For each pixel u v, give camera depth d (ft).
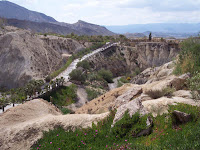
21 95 116.26
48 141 25.58
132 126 25.70
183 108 27.20
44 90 134.92
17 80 197.26
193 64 51.24
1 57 214.90
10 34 234.58
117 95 57.72
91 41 383.86
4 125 31.01
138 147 19.89
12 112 34.47
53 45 297.33
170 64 80.94
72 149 23.07
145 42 329.93
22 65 209.36
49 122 30.35
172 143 19.45
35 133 28.25
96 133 26.50
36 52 243.19
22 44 232.73
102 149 22.08
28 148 25.79
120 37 429.38
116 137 24.86
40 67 225.56
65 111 90.94
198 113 25.13
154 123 26.35
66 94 139.44
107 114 32.55
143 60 303.48
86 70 217.56
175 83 42.98
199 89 31.89
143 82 115.65
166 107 30.12
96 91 153.99
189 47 61.46
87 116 32.40
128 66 304.09
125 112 28.07
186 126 23.09
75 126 29.89
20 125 29.55
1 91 184.55
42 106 38.55
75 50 322.55
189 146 17.39
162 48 289.94
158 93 38.73
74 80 168.86
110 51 327.88
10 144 26.25
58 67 251.80
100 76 223.71
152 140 22.16
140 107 28.78
